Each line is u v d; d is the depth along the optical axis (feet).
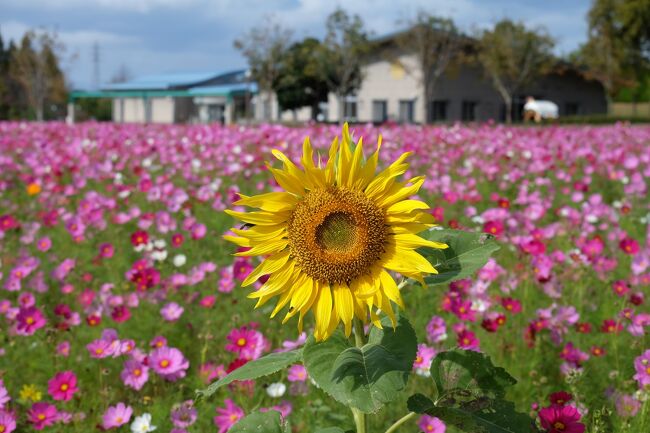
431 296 15.74
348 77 149.69
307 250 6.58
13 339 14.21
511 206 27.91
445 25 139.44
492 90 160.25
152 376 12.53
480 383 7.42
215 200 26.84
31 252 21.89
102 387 12.49
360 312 6.63
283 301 6.68
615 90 169.07
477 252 7.02
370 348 6.68
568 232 20.59
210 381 12.02
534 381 11.71
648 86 189.88
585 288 15.97
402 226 6.72
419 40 139.13
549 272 16.15
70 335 14.58
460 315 13.51
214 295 16.61
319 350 6.82
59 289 18.21
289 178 6.72
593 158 33.99
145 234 20.12
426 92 140.36
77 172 33.04
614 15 164.66
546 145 42.16
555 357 12.86
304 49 156.25
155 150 39.06
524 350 12.94
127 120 231.50
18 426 11.06
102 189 31.99
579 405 9.83
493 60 142.10
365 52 150.41
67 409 11.69
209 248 21.71
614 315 14.62
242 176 33.53
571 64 162.30
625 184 31.40
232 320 14.35
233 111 194.80
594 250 17.37
